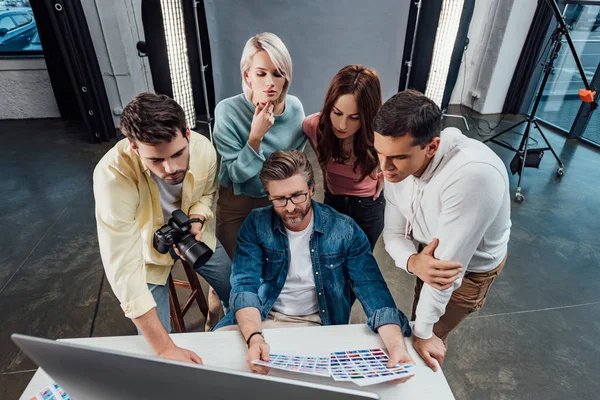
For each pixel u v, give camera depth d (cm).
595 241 253
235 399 53
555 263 234
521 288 215
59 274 218
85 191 293
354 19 254
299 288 119
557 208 285
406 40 284
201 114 413
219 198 159
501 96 437
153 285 122
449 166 88
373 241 166
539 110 437
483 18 415
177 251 109
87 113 351
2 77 389
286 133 144
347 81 120
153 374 53
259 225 118
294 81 275
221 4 249
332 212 118
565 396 160
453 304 128
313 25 255
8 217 264
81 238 246
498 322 194
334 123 128
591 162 347
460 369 170
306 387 49
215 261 144
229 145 138
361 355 93
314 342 98
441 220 91
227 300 156
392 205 119
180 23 274
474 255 111
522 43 406
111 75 369
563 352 179
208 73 387
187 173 114
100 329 187
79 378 58
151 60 279
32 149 353
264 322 119
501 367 171
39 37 366
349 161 143
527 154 296
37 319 192
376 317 101
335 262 116
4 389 160
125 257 96
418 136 80
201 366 50
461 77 452
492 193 83
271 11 250
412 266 99
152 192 108
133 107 85
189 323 191
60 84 394
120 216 97
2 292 206
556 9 252
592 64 382
